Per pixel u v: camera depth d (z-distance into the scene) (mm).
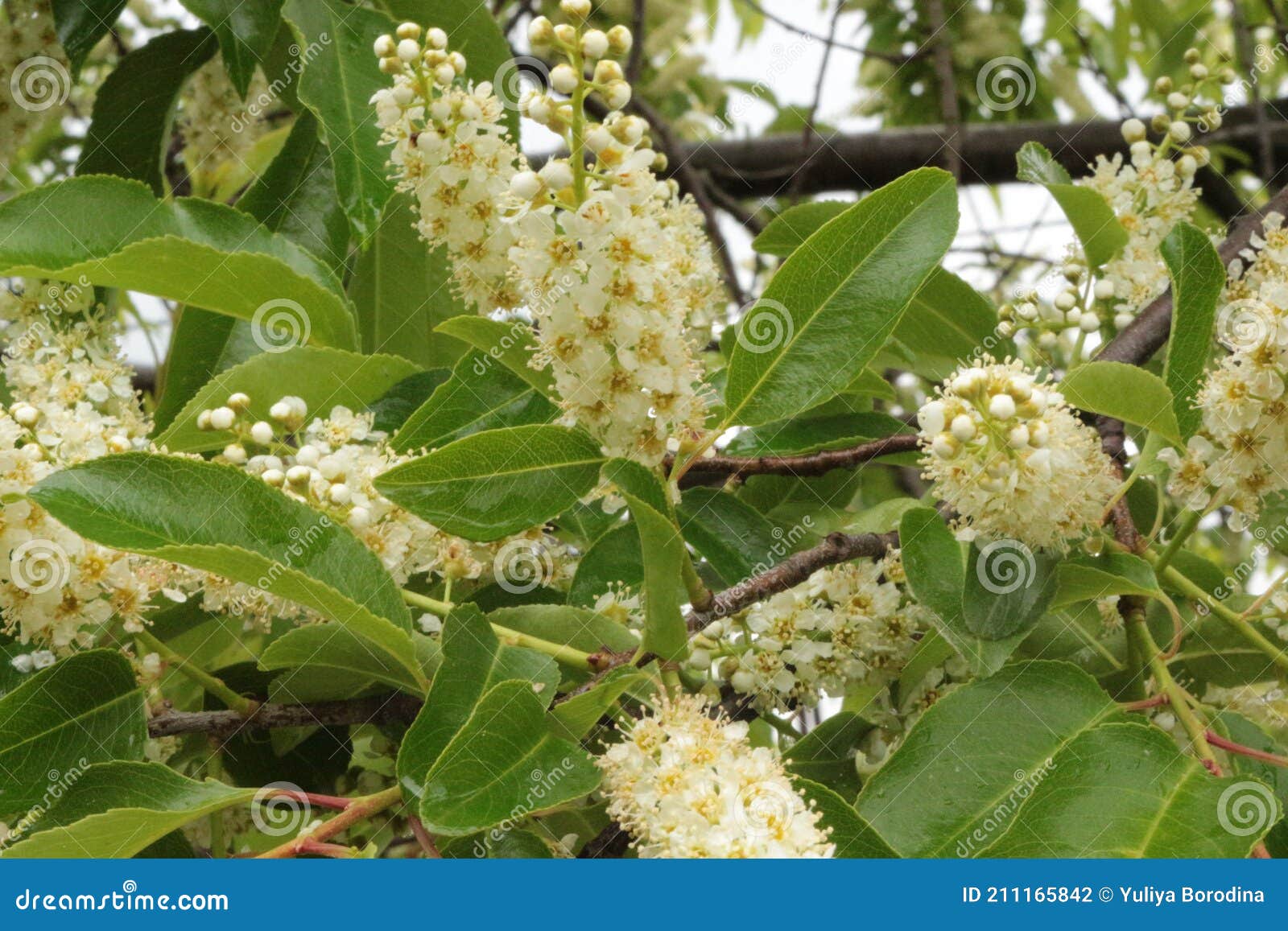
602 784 415
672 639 418
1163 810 405
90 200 465
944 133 753
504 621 438
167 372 495
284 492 419
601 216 398
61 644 420
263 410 463
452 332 431
